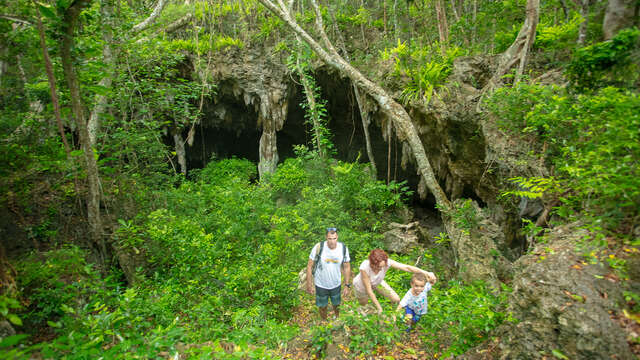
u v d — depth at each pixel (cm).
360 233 712
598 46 311
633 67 296
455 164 684
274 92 1098
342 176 809
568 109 313
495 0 721
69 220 388
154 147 561
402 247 666
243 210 637
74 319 237
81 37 347
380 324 282
